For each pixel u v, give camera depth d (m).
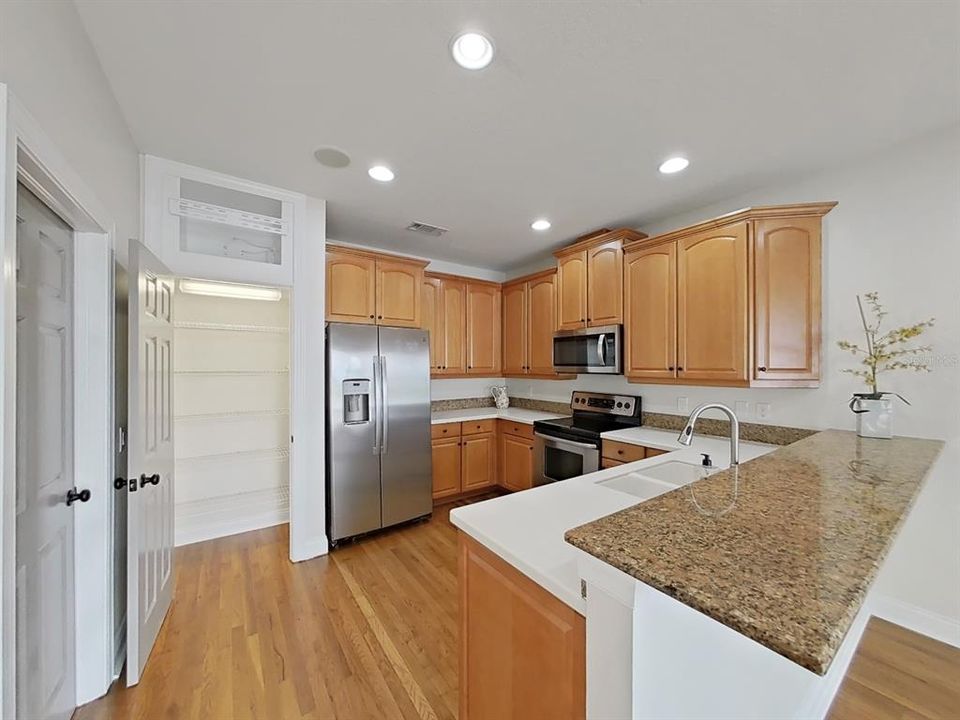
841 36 1.38
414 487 3.37
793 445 1.79
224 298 3.25
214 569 2.60
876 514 0.89
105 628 1.59
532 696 1.03
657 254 2.86
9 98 0.90
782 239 2.34
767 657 1.02
